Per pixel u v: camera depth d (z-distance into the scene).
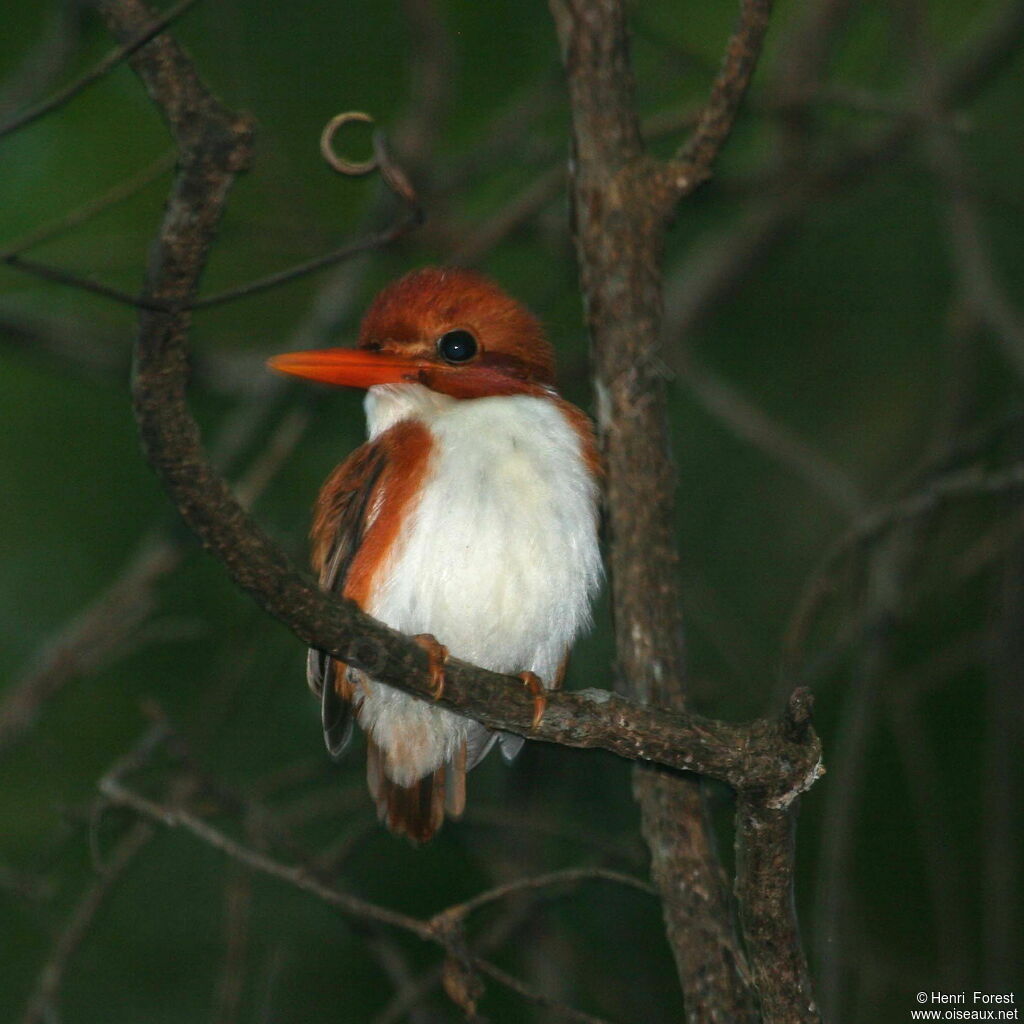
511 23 12.59
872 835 12.41
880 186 14.12
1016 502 10.01
